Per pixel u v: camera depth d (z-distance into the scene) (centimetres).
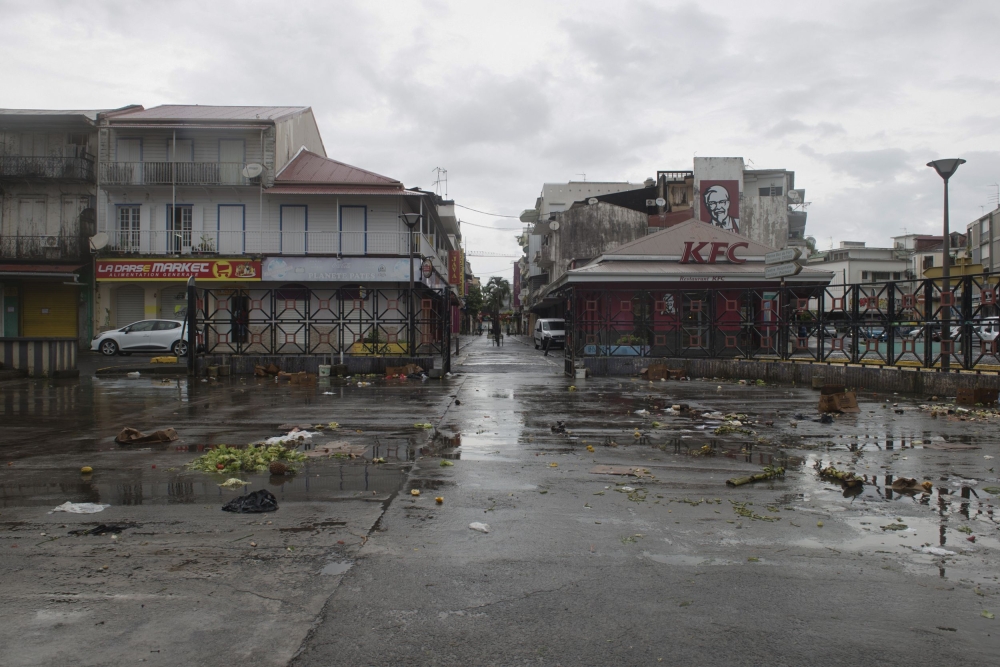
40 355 1731
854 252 6078
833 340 1678
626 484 604
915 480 598
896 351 1786
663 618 340
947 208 1636
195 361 1803
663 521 496
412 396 1330
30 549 429
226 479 611
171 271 3048
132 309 3178
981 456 729
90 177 3123
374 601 357
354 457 717
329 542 445
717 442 814
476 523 484
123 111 3409
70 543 439
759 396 1345
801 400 1272
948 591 373
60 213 3178
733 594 369
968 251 4647
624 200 5016
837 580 388
